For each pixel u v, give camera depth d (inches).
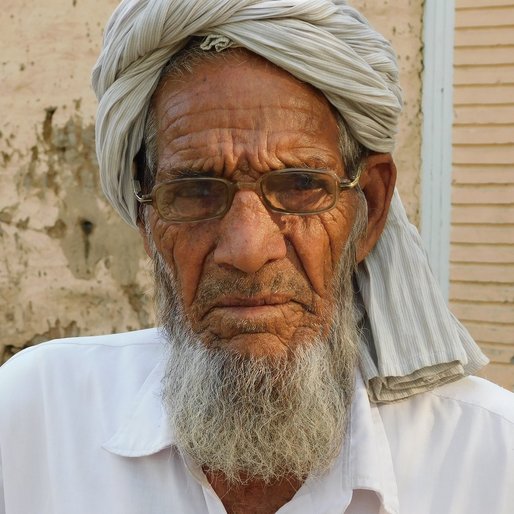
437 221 113.8
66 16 126.6
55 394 60.6
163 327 57.6
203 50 50.2
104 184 57.9
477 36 109.7
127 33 51.8
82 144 128.6
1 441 59.5
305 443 51.6
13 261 133.4
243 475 54.4
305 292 51.5
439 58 111.3
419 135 113.5
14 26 128.6
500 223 111.7
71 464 56.9
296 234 50.5
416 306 54.7
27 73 129.0
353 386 55.1
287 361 51.0
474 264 113.2
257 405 51.1
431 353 53.3
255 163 49.3
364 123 52.8
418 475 52.8
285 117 49.7
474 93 110.7
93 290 131.0
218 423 51.8
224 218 49.9
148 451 54.6
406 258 55.9
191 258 51.2
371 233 56.4
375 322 54.7
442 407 55.1
